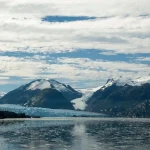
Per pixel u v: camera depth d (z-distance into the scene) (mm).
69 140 126312
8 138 133000
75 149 100750
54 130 185125
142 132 172375
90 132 171125
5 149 100312
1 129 188500
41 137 138250
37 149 100250
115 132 172250
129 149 101438
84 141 122938
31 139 129000
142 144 113688
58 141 122188
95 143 116438
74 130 187625
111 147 105625
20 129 189625
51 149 100312
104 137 140375
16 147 104625
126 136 146000
